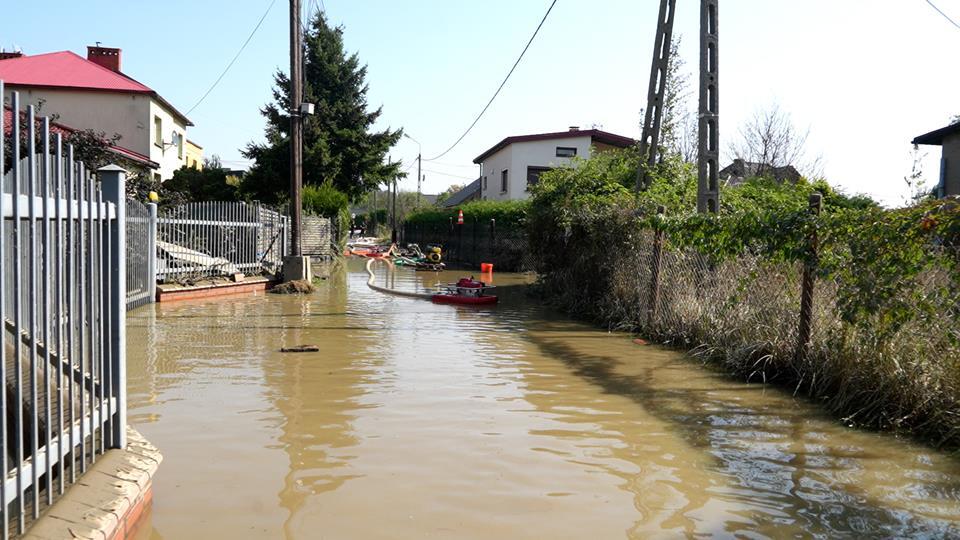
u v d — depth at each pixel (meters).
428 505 3.97
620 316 11.13
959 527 3.75
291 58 17.53
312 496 4.07
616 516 3.86
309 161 38.59
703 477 4.48
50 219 3.39
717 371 7.76
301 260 17.53
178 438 5.13
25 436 3.80
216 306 13.67
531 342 9.64
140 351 8.69
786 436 5.38
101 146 16.47
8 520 2.94
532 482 4.35
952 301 5.43
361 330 10.63
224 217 17.50
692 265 9.77
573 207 13.87
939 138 17.30
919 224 5.54
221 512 3.83
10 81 25.02
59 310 3.27
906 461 4.81
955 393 5.21
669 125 20.14
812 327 6.96
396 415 5.82
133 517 3.54
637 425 5.63
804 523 3.79
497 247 27.59
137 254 13.20
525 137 34.34
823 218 6.79
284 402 6.20
